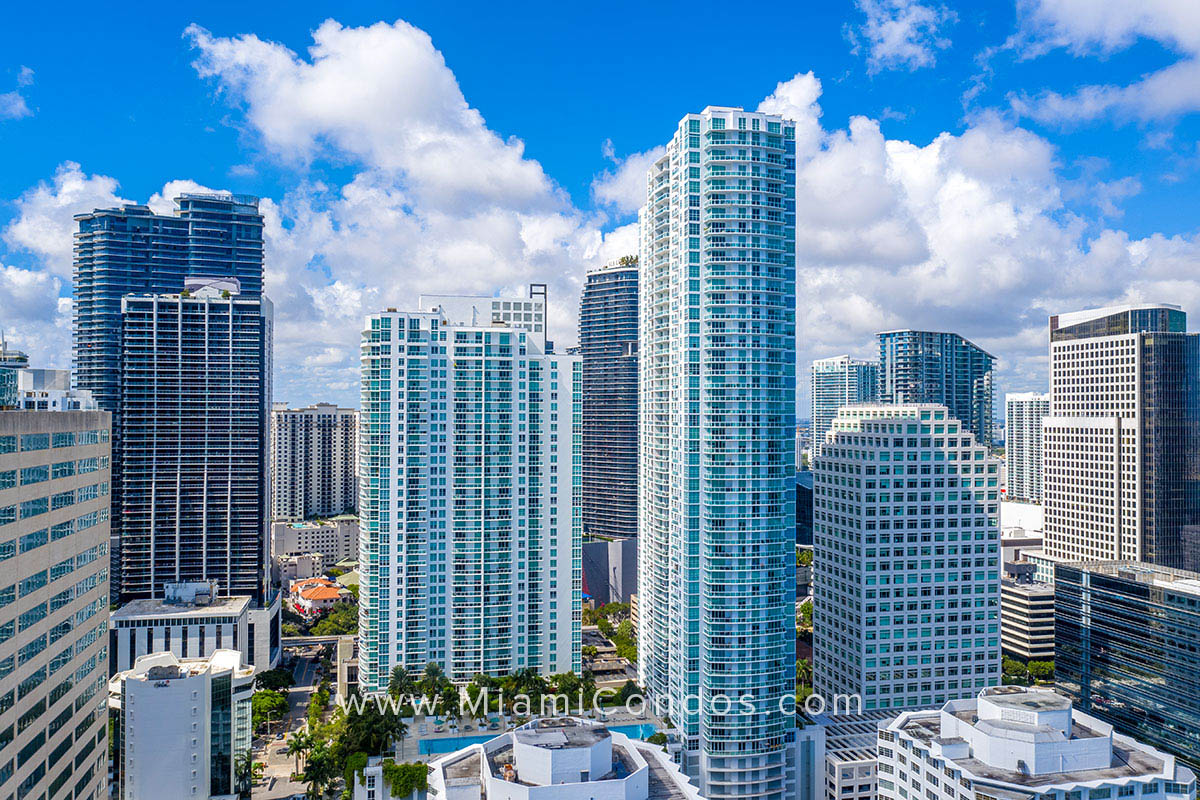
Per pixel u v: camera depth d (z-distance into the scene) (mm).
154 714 184125
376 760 199000
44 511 125250
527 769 119938
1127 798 134750
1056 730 140250
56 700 128875
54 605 128375
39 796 122875
